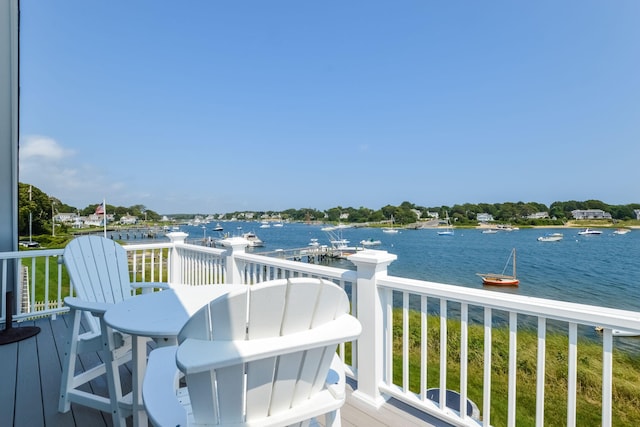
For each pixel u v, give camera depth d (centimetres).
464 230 4634
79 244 236
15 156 395
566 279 2034
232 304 82
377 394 208
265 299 85
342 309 105
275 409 98
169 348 131
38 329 333
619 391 456
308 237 4472
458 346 635
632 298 1612
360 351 214
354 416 196
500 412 434
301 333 94
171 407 91
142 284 257
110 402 181
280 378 94
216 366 78
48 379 237
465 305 172
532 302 143
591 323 126
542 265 2422
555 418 423
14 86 385
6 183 395
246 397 91
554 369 510
